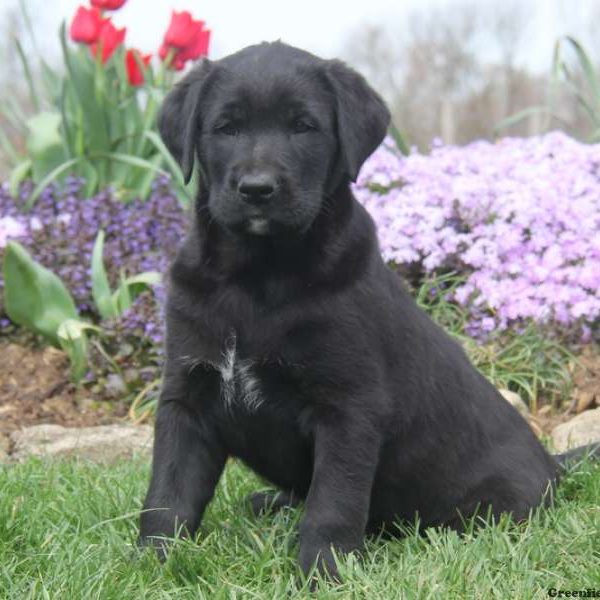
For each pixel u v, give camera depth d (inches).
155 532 159.2
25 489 185.6
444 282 290.2
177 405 164.1
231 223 156.7
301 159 160.6
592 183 290.2
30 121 344.8
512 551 149.7
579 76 831.1
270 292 157.3
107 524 167.5
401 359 164.7
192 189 313.6
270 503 186.2
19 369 280.2
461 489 174.4
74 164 339.9
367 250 163.3
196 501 164.6
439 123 1261.1
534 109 344.8
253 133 161.6
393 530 177.2
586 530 160.4
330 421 157.0
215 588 143.6
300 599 139.2
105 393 269.4
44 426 243.3
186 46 355.3
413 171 309.7
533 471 179.8
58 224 310.7
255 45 171.0
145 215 317.1
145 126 337.4
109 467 209.6
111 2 346.0
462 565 144.4
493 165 307.9
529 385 263.3
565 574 148.2
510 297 271.0
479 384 182.2
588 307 263.0
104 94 339.9
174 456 163.2
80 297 298.2
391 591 139.3
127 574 145.7
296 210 155.6
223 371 160.1
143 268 301.1
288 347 156.4
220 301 159.3
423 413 168.7
